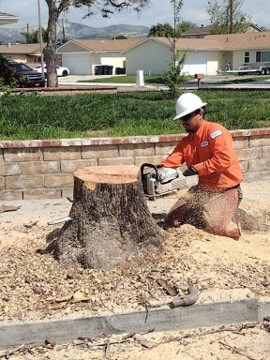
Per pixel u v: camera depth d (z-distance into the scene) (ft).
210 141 11.09
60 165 16.31
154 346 8.54
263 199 16.02
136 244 10.39
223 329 9.02
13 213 14.98
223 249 10.86
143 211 10.44
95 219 10.28
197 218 11.77
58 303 9.17
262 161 18.40
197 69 120.26
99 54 136.36
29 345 8.63
